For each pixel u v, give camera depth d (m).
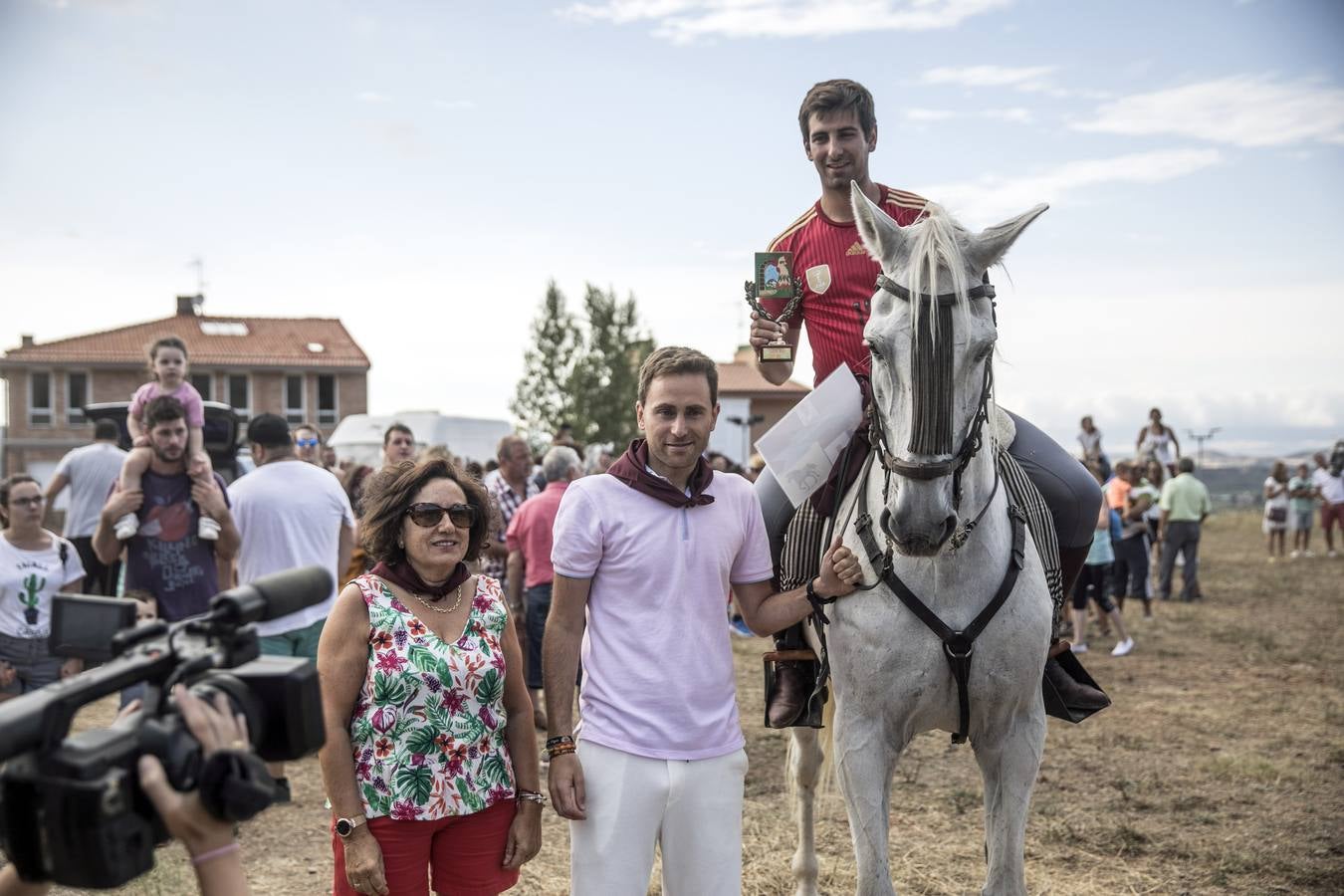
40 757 1.38
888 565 3.15
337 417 43.59
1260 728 7.40
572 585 2.84
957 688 3.16
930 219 2.92
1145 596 12.55
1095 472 13.17
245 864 4.91
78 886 1.40
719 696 2.84
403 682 2.69
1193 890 4.54
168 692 1.58
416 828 2.71
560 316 42.34
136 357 41.72
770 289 3.78
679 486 2.94
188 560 5.55
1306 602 14.03
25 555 5.41
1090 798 5.80
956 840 5.17
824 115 3.69
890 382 2.89
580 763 2.79
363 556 6.72
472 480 2.95
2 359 40.81
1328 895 4.50
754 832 5.32
